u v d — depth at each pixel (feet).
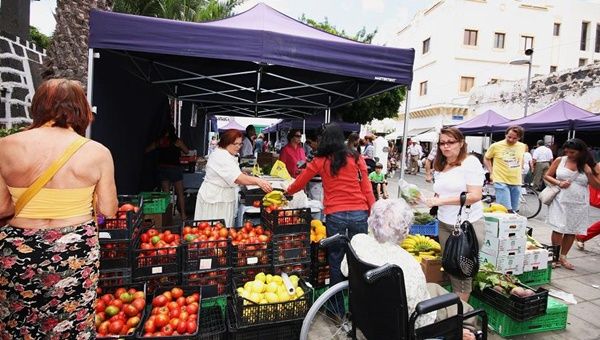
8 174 5.73
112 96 16.03
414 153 68.33
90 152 6.17
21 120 31.12
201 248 9.98
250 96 28.19
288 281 9.93
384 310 6.93
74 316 6.13
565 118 34.42
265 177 17.53
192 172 26.96
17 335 5.89
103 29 11.10
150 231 10.89
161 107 24.94
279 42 11.91
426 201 10.63
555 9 98.58
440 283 12.84
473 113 81.46
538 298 10.89
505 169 21.15
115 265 9.29
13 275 5.76
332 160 11.03
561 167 16.74
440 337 7.23
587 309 13.05
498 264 13.76
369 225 8.14
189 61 18.35
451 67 92.68
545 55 95.86
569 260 18.29
